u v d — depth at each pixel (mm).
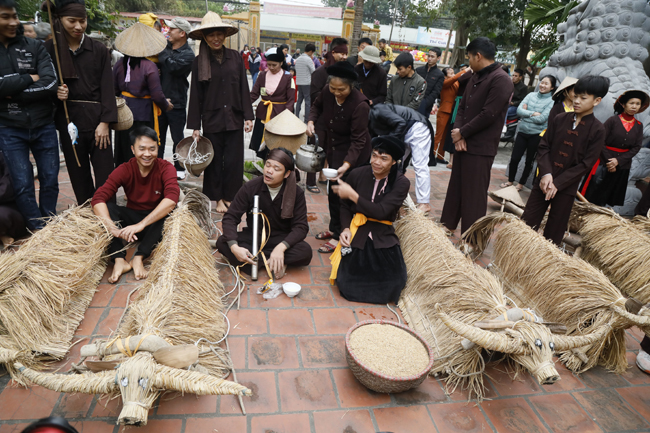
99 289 2793
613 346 2414
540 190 3627
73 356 2205
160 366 1660
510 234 3115
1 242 3205
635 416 2137
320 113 4125
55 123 3451
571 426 2037
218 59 3805
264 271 3217
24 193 3266
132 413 1506
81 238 2707
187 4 39344
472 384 2178
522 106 5676
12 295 2123
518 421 2037
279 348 2381
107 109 3453
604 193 4680
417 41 32312
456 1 12797
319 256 3549
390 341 2236
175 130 4918
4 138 3094
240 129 4102
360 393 2111
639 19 5000
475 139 3674
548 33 11883
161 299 2098
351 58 6168
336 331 2574
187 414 1905
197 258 2686
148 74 4074
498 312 2225
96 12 8047
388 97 5855
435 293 2641
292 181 3020
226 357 2229
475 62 3623
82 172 3633
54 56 3279
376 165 2932
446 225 4086
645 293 3021
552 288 2645
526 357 1973
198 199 3418
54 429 1062
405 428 1935
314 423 1916
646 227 3561
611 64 5102
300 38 35156
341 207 3197
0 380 2014
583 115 3314
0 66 2932
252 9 25359
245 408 1960
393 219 3160
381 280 2912
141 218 3229
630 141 4449
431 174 6422
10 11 2791
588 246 3566
